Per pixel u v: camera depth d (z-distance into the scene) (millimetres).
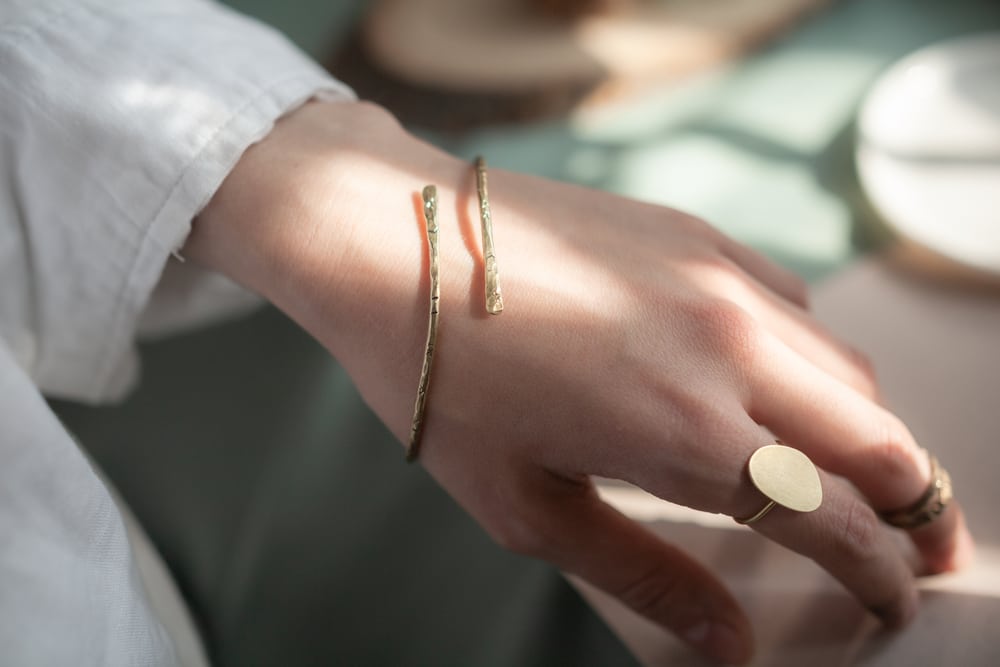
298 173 302
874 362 344
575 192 312
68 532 256
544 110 406
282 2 438
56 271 303
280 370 364
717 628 290
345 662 320
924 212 363
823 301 359
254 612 329
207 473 349
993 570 301
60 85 293
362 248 294
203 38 307
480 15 436
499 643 316
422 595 325
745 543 314
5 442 251
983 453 323
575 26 430
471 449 286
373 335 292
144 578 303
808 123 401
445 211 302
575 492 285
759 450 269
